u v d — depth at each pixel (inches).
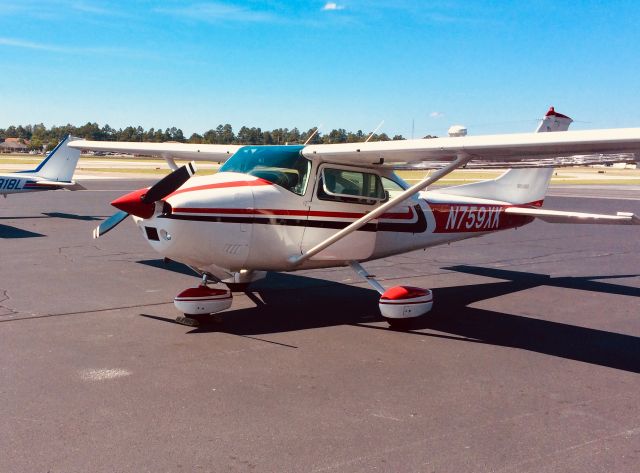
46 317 228.4
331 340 209.6
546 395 161.8
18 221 554.9
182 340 203.9
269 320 234.2
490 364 187.3
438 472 118.0
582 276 346.9
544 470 120.0
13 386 158.1
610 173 3228.3
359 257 250.2
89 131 6210.6
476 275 345.1
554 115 322.0
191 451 124.5
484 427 140.2
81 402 148.7
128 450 124.2
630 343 213.0
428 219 285.1
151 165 2546.8
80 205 736.3
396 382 169.3
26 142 6289.4
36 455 121.0
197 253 215.0
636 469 121.3
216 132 4704.7
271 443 129.1
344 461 121.7
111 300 258.4
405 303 223.1
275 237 226.5
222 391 158.7
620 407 154.6
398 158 227.0
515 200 329.7
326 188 235.9
